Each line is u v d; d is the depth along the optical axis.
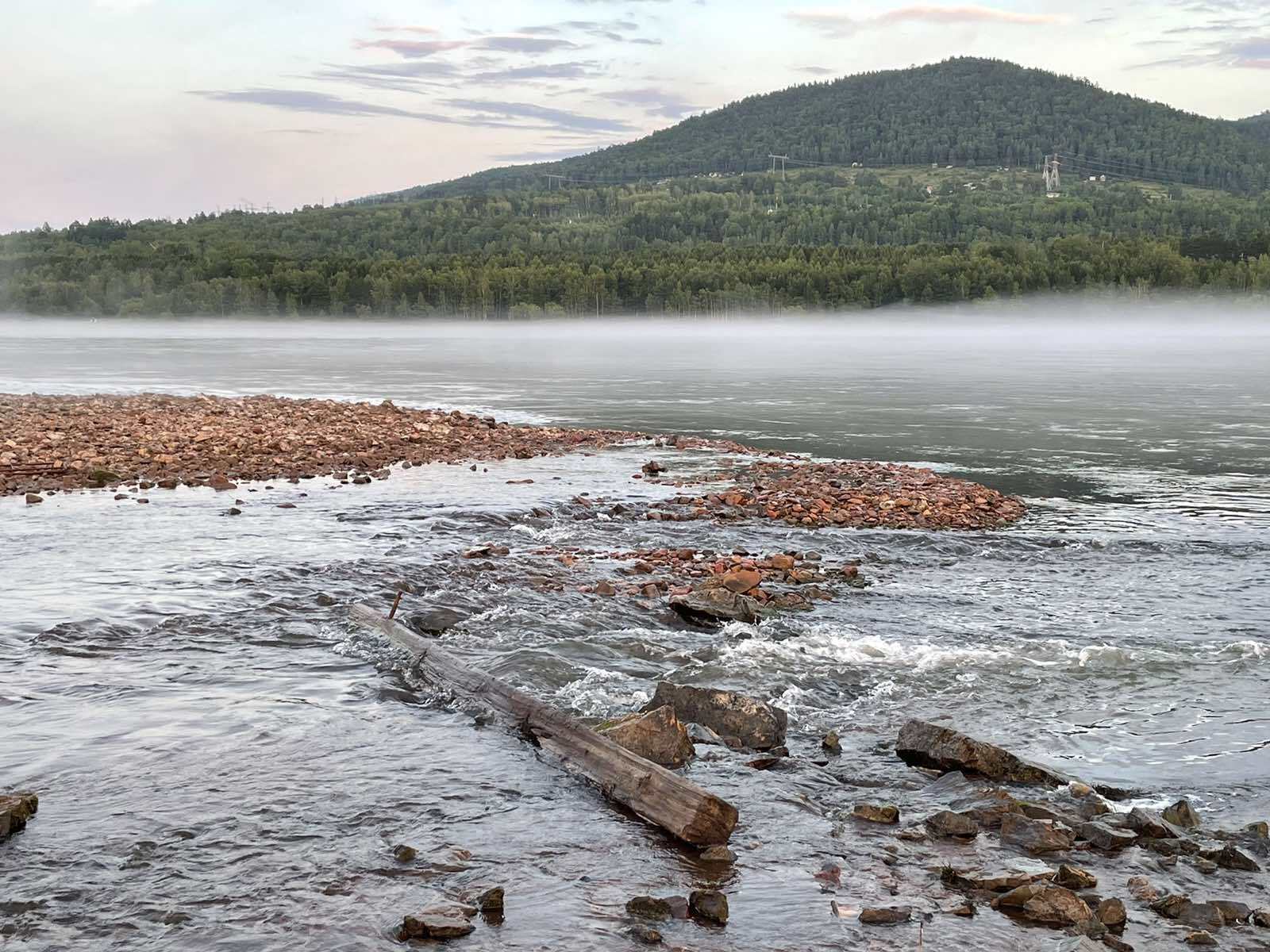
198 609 12.74
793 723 9.70
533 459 29.34
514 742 8.79
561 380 70.31
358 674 10.52
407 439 31.53
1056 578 16.20
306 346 147.38
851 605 14.43
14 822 6.81
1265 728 9.55
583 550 17.39
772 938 5.77
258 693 9.81
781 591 14.88
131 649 11.16
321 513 19.78
